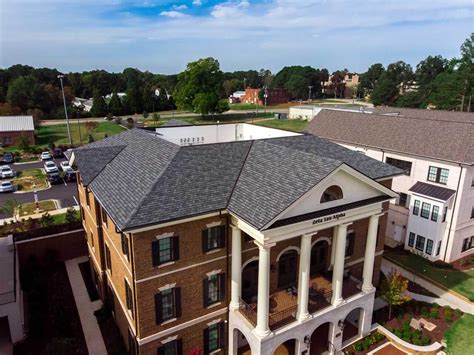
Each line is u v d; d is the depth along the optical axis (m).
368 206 23.17
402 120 43.44
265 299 20.05
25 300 28.52
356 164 27.03
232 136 37.19
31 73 160.25
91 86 176.75
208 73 113.44
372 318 27.45
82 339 24.44
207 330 22.52
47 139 86.62
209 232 21.30
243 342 24.75
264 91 166.50
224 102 114.38
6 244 31.38
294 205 19.12
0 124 80.31
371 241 24.38
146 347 20.53
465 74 85.69
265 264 19.61
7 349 23.44
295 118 121.75
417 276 33.72
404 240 39.62
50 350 20.52
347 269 27.58
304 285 21.36
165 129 33.72
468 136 36.28
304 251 20.98
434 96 97.94
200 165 23.00
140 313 19.86
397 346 24.84
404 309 28.48
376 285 30.42
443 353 24.16
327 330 26.39
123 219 18.75
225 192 21.88
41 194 51.38
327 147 28.56
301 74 199.38
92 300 28.84
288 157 23.17
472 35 83.94
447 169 35.69
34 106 117.25
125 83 189.75
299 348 22.31
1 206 45.62
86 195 29.02
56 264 34.03
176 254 20.19
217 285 22.34
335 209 21.59
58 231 34.59
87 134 92.25
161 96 145.62
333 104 160.25
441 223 35.59
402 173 27.91
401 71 188.38
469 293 30.92
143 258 19.23
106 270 26.64
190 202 20.44
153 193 20.12
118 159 27.00
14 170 63.78
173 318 21.08
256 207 19.92
